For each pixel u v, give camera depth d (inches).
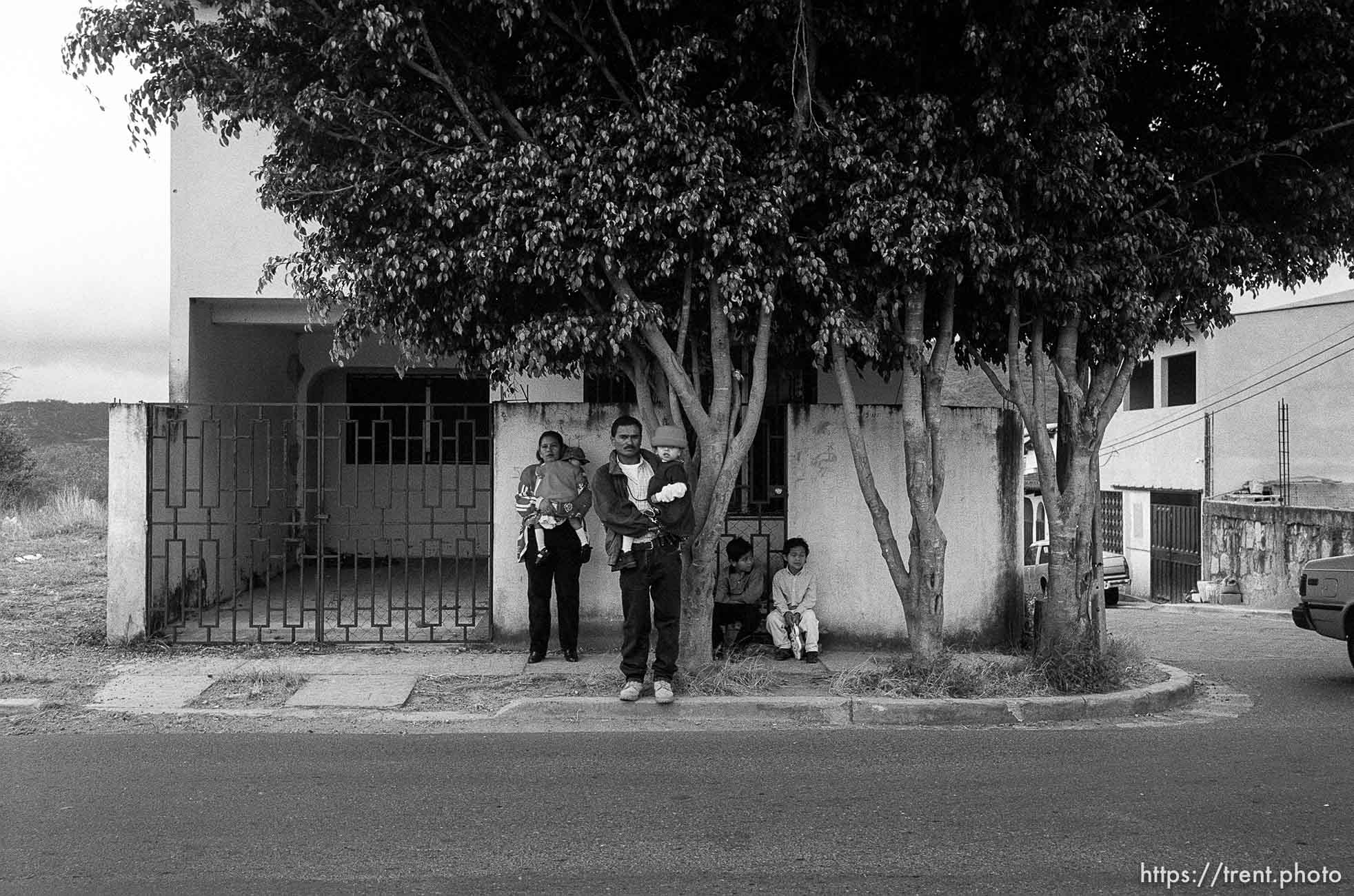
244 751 271.7
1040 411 350.0
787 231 316.8
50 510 832.9
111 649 387.2
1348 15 326.0
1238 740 289.3
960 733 299.3
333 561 602.2
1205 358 1003.9
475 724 306.8
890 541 344.5
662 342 327.6
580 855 196.9
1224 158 340.5
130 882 183.2
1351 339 935.0
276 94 319.3
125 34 313.0
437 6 310.5
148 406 394.0
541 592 366.9
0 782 242.7
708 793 236.1
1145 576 1104.2
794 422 402.0
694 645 341.1
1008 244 320.2
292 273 366.9
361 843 203.0
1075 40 293.9
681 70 304.2
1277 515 836.6
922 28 324.2
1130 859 195.8
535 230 305.1
